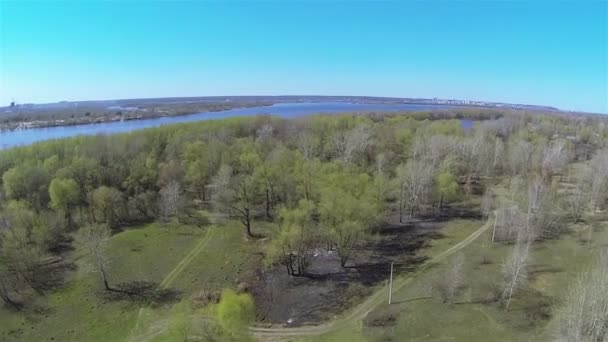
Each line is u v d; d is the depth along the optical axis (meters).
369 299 56.41
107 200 82.44
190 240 78.00
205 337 48.03
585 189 88.12
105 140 109.31
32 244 70.38
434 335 46.44
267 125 135.50
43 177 87.81
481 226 80.75
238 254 72.19
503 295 52.19
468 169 110.00
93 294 59.91
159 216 88.88
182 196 93.44
